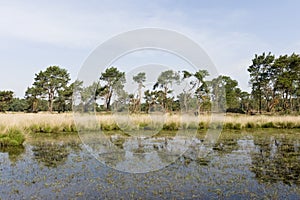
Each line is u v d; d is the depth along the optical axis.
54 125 13.76
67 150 8.62
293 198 4.39
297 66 32.34
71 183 5.23
